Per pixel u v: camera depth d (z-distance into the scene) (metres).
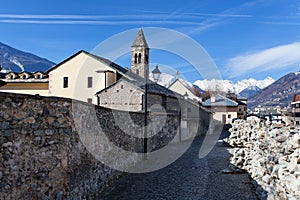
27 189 5.64
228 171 12.45
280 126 9.84
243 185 10.42
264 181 8.34
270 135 8.97
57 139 6.68
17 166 5.41
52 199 6.41
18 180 5.42
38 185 5.96
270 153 8.59
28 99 5.78
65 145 7.00
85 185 8.20
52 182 6.43
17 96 5.48
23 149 5.59
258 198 8.76
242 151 13.03
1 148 5.07
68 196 7.08
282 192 6.60
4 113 5.16
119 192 9.60
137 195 9.27
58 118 6.77
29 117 5.79
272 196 7.44
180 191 9.71
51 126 6.48
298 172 5.76
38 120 6.06
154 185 10.48
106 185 10.12
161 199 8.86
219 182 10.91
